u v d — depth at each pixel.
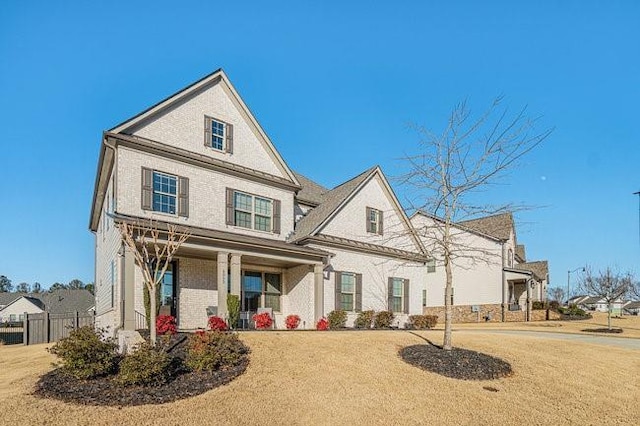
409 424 7.61
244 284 18.73
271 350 11.00
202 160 16.83
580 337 19.50
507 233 33.56
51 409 7.34
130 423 6.90
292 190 20.25
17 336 24.83
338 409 7.99
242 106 18.62
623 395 10.16
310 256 18.08
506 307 32.62
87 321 21.12
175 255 16.16
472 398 8.99
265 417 7.45
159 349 10.07
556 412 8.71
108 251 18.28
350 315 20.23
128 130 15.20
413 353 11.55
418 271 23.95
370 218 21.98
